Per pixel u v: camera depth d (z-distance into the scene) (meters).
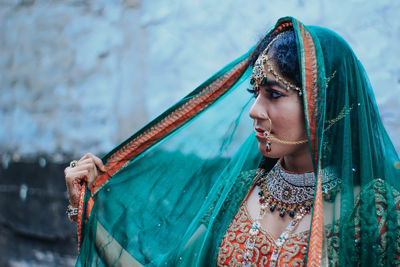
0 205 4.96
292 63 1.20
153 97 4.04
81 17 4.58
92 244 1.45
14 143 5.07
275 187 1.35
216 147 1.52
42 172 4.75
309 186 1.29
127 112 4.25
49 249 4.54
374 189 1.19
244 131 1.49
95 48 4.47
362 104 1.24
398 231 1.15
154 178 1.55
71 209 1.49
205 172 1.53
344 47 1.25
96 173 1.53
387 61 2.60
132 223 1.51
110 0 4.36
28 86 4.99
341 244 1.16
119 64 4.30
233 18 3.45
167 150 1.55
